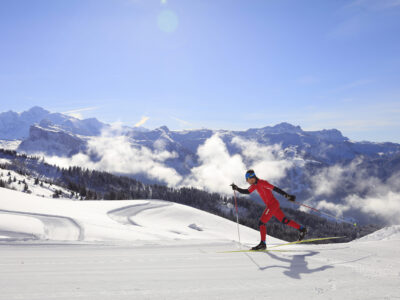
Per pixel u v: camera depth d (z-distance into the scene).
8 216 21.78
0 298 2.27
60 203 48.44
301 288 2.76
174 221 53.19
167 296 2.46
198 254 4.57
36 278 2.90
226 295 2.52
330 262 3.99
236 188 5.58
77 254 4.41
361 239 7.54
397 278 3.16
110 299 2.33
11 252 4.50
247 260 4.11
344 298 2.48
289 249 5.18
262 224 5.27
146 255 4.43
